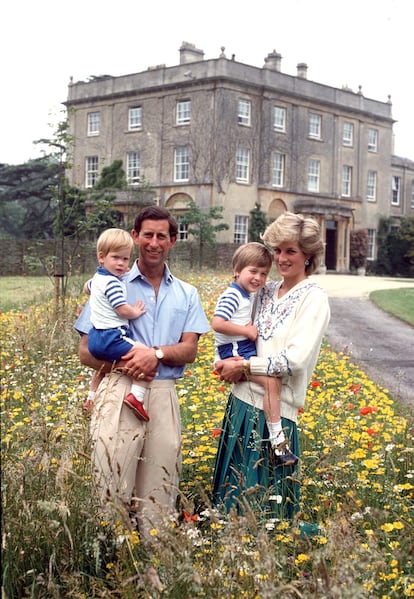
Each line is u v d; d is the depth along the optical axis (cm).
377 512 293
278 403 358
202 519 332
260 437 357
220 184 3544
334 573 265
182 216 3312
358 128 4325
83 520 307
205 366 744
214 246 3188
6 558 284
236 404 371
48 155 1254
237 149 3631
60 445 334
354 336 1291
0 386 519
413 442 477
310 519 357
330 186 4147
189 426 475
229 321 367
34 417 335
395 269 4488
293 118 3891
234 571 267
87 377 620
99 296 362
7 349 792
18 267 2942
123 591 269
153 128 3744
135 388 356
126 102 3844
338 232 4116
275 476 356
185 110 3641
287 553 314
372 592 273
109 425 353
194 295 383
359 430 501
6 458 318
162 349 359
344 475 385
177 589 265
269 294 379
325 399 577
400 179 5044
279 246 364
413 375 902
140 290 373
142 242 368
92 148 3981
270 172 3762
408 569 294
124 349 355
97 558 278
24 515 300
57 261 1202
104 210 1306
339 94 4181
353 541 276
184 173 3653
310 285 363
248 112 3681
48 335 827
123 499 312
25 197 4841
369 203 4444
